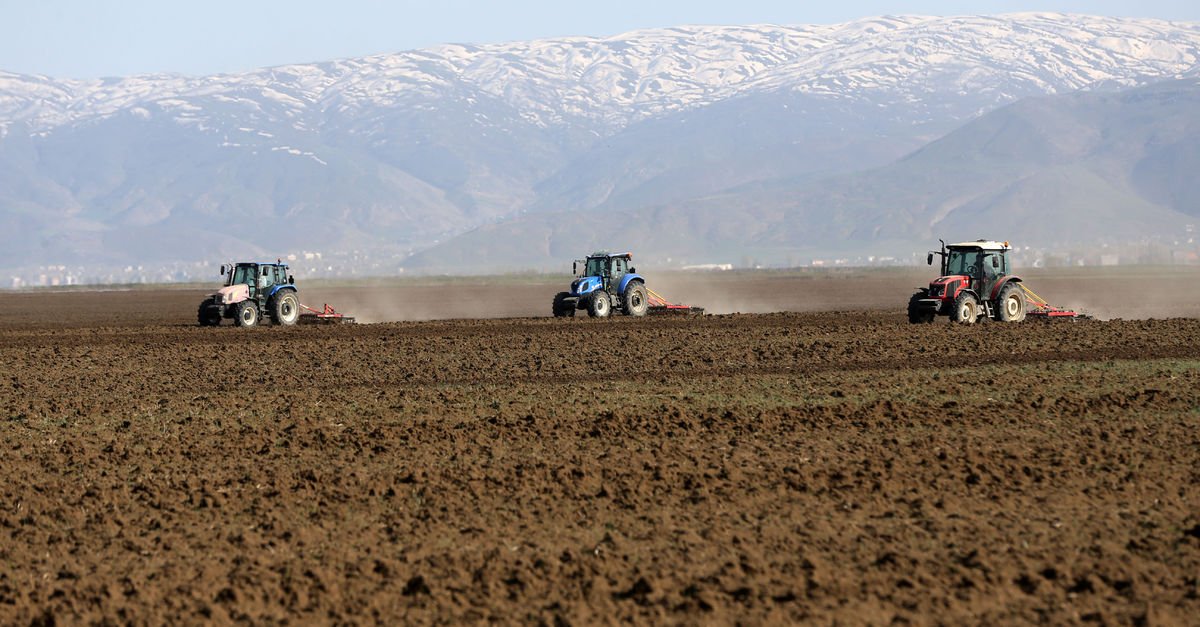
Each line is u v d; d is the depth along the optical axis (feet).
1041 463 221.87
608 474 216.74
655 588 156.56
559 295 628.28
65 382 368.68
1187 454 226.58
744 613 148.87
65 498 209.05
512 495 204.13
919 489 203.62
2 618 153.28
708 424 264.72
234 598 156.87
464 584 160.97
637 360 399.44
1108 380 325.21
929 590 155.02
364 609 153.07
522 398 309.63
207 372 388.57
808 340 458.91
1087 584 155.43
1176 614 146.51
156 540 184.34
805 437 249.75
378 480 215.10
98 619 152.15
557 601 154.71
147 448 249.14
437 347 454.81
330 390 339.36
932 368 362.12
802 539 177.17
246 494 209.05
